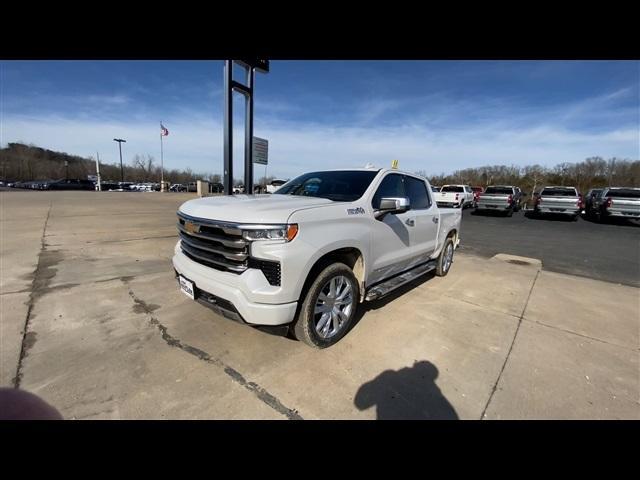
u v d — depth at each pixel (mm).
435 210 4863
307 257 2469
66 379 2320
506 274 5859
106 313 3438
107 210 13672
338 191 3486
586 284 5383
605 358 2906
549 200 17547
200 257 2719
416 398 2271
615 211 15672
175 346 2816
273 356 2715
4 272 4789
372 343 3020
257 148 8008
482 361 2785
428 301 4242
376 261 3387
